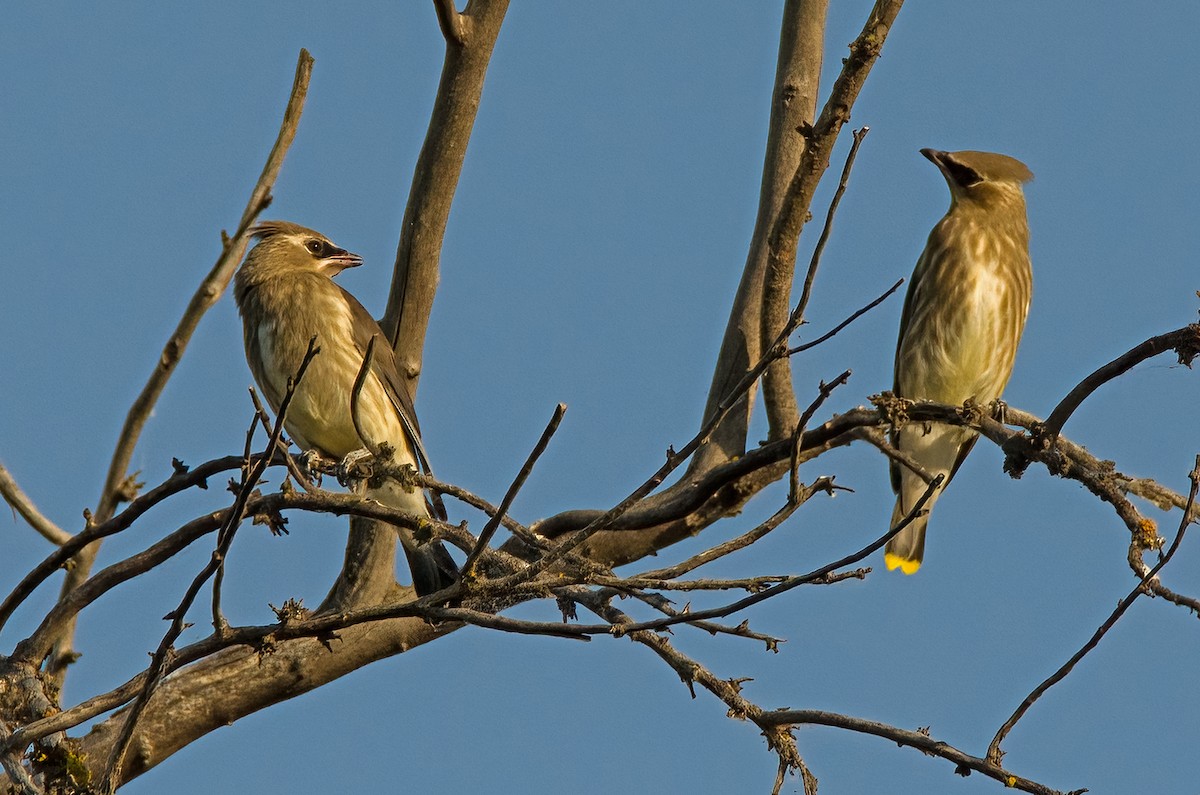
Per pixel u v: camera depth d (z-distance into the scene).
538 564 7.41
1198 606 7.41
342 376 12.40
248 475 6.89
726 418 12.41
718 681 8.80
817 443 9.69
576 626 7.14
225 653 11.16
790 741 8.58
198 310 9.66
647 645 9.03
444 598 7.53
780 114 13.06
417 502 12.04
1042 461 8.65
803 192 10.58
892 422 9.33
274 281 12.73
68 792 8.30
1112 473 8.46
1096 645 7.56
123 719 10.63
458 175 12.39
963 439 13.38
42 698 8.98
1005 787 7.66
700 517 12.16
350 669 11.49
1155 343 8.09
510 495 7.17
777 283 11.02
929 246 13.90
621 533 12.05
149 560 9.07
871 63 10.00
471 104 12.15
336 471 10.25
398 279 12.68
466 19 11.95
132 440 10.20
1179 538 7.45
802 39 13.09
